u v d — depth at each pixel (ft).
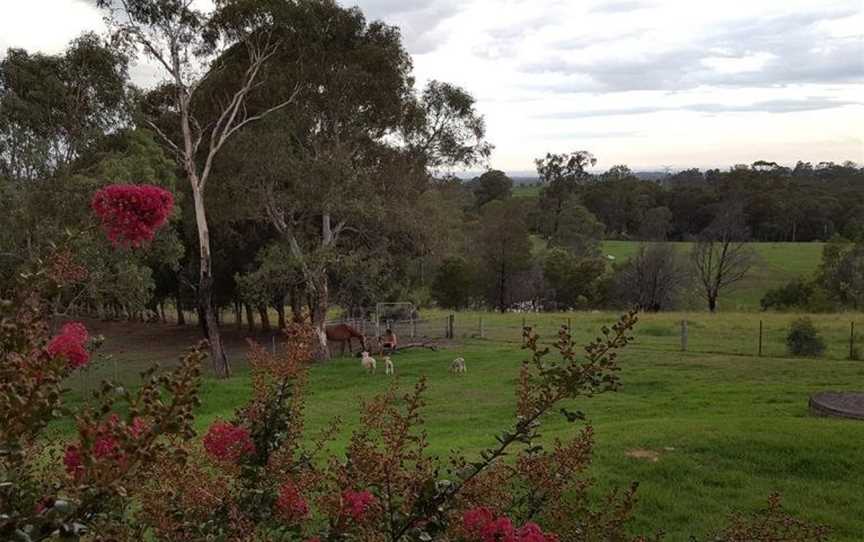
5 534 6.75
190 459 11.91
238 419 12.20
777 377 59.06
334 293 94.43
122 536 8.61
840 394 44.19
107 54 74.18
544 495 12.96
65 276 9.73
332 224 97.30
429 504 10.41
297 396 12.67
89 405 8.14
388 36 87.71
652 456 30.53
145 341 134.00
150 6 73.72
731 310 169.37
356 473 11.27
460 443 35.76
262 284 84.23
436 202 102.83
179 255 78.07
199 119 88.74
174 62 77.51
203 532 10.52
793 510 24.81
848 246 161.17
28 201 65.77
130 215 9.21
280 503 11.14
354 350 94.48
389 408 12.62
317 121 88.17
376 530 10.49
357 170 87.92
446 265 189.06
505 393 57.52
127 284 67.41
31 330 8.58
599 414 45.60
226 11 75.31
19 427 7.16
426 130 93.76
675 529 23.36
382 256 93.04
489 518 9.67
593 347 10.46
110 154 73.97
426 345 90.17
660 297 169.99
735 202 181.16
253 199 82.58
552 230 284.82
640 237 242.17
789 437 32.48
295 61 83.15
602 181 314.35
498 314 132.36
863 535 22.76
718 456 30.73
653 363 67.92
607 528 12.95
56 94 73.77
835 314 113.50
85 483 7.29
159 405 7.47
